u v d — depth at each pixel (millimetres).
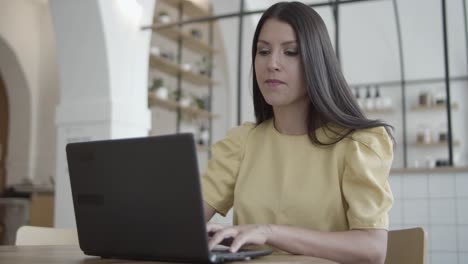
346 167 1090
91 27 3516
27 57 6230
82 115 3590
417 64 6852
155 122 6246
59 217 3592
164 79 6242
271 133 1235
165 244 765
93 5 3455
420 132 6645
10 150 6250
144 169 775
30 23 6312
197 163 721
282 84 1123
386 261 1288
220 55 6766
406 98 6934
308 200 1106
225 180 1249
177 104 5781
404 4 6574
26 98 6254
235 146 1264
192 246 737
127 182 799
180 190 739
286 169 1152
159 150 755
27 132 6223
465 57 6613
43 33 6453
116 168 812
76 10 3521
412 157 6758
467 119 6586
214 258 734
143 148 773
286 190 1129
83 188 869
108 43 3523
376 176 1067
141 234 791
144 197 779
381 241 977
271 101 1141
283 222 1117
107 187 828
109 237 839
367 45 7031
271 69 1117
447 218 3174
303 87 1139
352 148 1083
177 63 6109
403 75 6910
